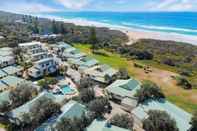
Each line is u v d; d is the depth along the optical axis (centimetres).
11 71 7312
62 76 7606
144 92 5462
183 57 11219
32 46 10256
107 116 4997
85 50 11962
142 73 8419
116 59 10419
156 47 13662
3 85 6206
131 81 6294
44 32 17100
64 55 9706
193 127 4466
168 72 8675
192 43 15462
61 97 5453
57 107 4688
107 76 7038
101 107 4684
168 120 4078
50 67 7556
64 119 4050
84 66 8275
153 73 8469
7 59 8375
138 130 4503
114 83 6531
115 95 5928
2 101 4919
